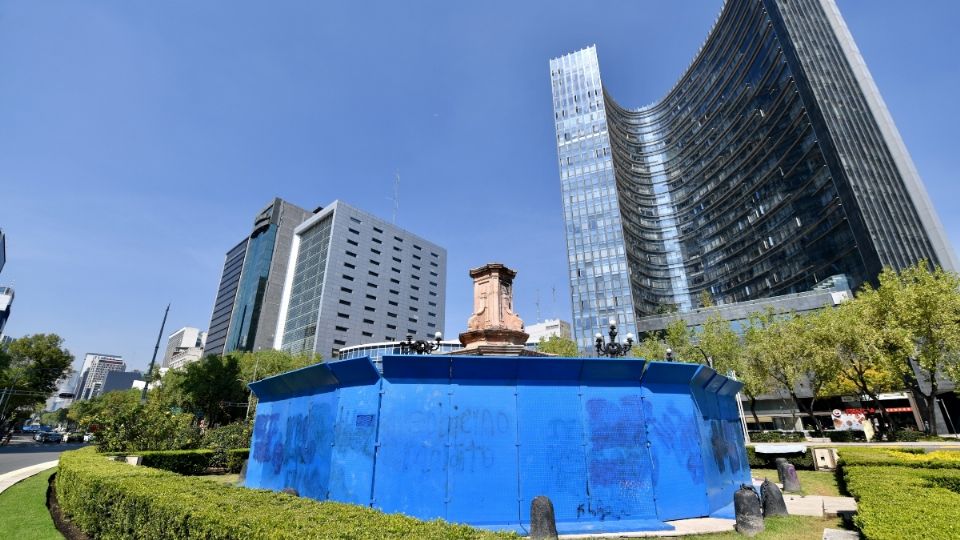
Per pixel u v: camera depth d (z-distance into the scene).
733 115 95.56
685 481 9.97
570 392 9.98
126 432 19.81
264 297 117.69
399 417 9.53
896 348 30.48
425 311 122.69
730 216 94.31
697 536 8.28
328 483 9.89
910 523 5.42
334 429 10.30
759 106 85.06
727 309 64.62
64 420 120.38
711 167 102.75
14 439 72.81
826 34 66.00
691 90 113.50
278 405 13.47
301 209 134.62
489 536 4.67
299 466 11.22
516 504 9.02
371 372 9.97
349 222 109.31
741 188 91.19
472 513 8.88
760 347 34.28
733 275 92.00
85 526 8.82
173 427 21.44
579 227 87.88
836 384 38.22
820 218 65.81
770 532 8.41
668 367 10.45
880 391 42.12
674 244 109.31
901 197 52.69
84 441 62.38
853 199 56.44
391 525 5.05
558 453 9.45
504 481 9.16
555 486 9.23
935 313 28.30
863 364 31.98
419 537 4.57
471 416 9.57
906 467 12.19
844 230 60.72
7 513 10.51
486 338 15.04
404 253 121.50
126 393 78.50
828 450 18.28
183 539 5.62
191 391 52.47
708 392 12.52
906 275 31.72
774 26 75.81
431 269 129.12
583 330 79.81
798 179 72.56
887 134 55.62
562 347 46.91
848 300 34.66
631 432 9.87
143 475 8.84
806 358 31.78
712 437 11.83
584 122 96.94
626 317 77.44
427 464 9.20
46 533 8.85
